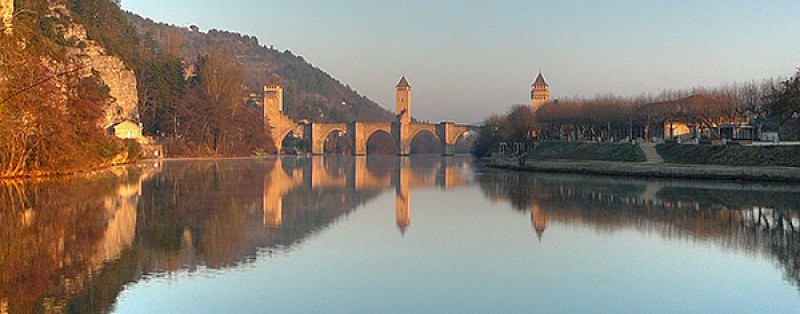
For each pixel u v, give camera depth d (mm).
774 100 119250
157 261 35656
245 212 57969
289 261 36469
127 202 64688
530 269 35125
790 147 106438
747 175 97000
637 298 29562
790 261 37500
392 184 98688
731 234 47031
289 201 69062
